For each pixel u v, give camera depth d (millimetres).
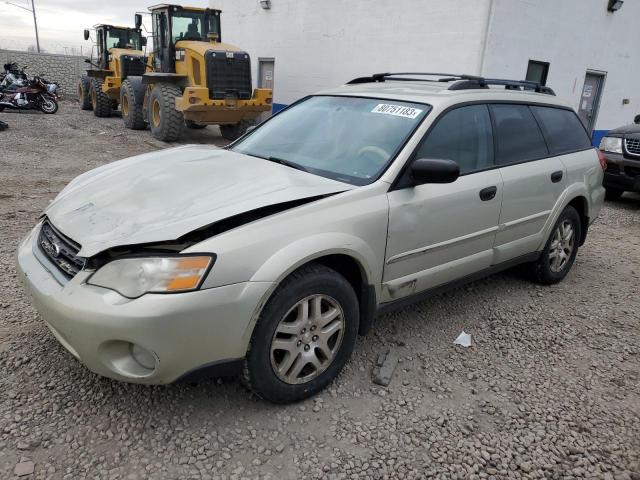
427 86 4047
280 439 2631
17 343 3250
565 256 4848
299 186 2926
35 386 2875
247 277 2475
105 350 2381
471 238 3672
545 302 4488
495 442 2729
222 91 11594
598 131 13547
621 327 4125
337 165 3336
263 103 12109
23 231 5328
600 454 2693
